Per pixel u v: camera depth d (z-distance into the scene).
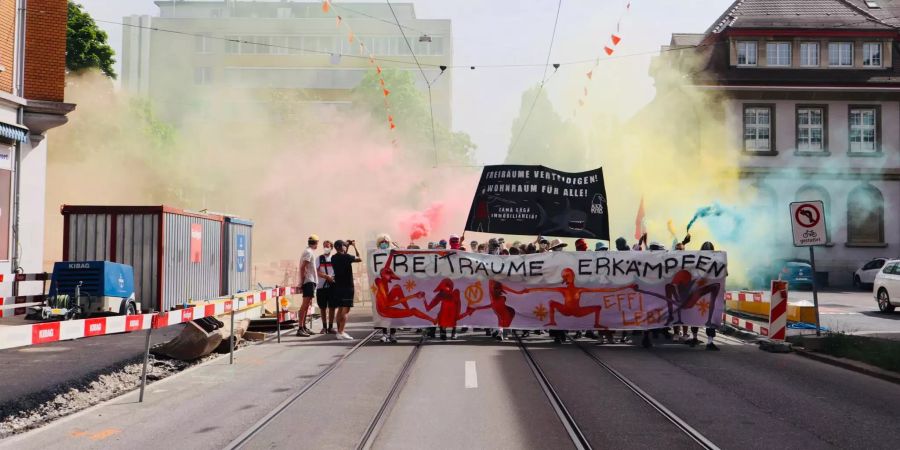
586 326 14.77
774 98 40.78
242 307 12.32
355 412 8.00
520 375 10.52
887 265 23.22
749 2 42.94
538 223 19.11
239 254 26.02
